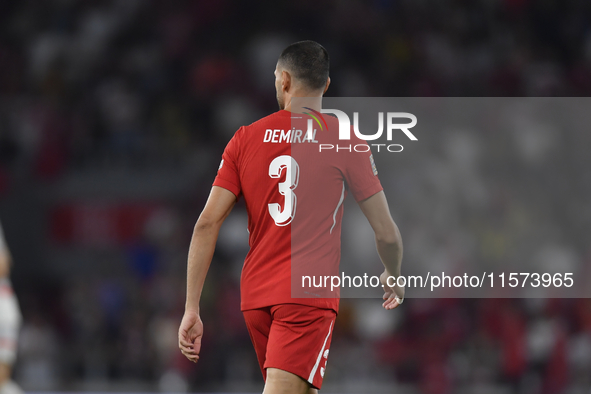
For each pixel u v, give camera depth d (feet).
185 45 160.76
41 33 163.63
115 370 105.40
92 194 127.34
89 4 167.22
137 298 114.52
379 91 154.51
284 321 29.53
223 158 31.32
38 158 136.98
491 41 161.99
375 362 98.53
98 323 112.57
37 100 150.00
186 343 30.01
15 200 126.00
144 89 154.10
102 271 122.21
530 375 93.91
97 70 157.17
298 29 163.43
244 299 30.91
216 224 30.63
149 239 123.34
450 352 97.86
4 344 41.55
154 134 145.18
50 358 106.42
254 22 163.22
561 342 93.91
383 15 163.63
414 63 157.69
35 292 121.80
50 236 125.08
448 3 164.96
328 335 30.17
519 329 96.58
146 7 165.37
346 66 158.10
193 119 149.07
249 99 152.05
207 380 99.50
